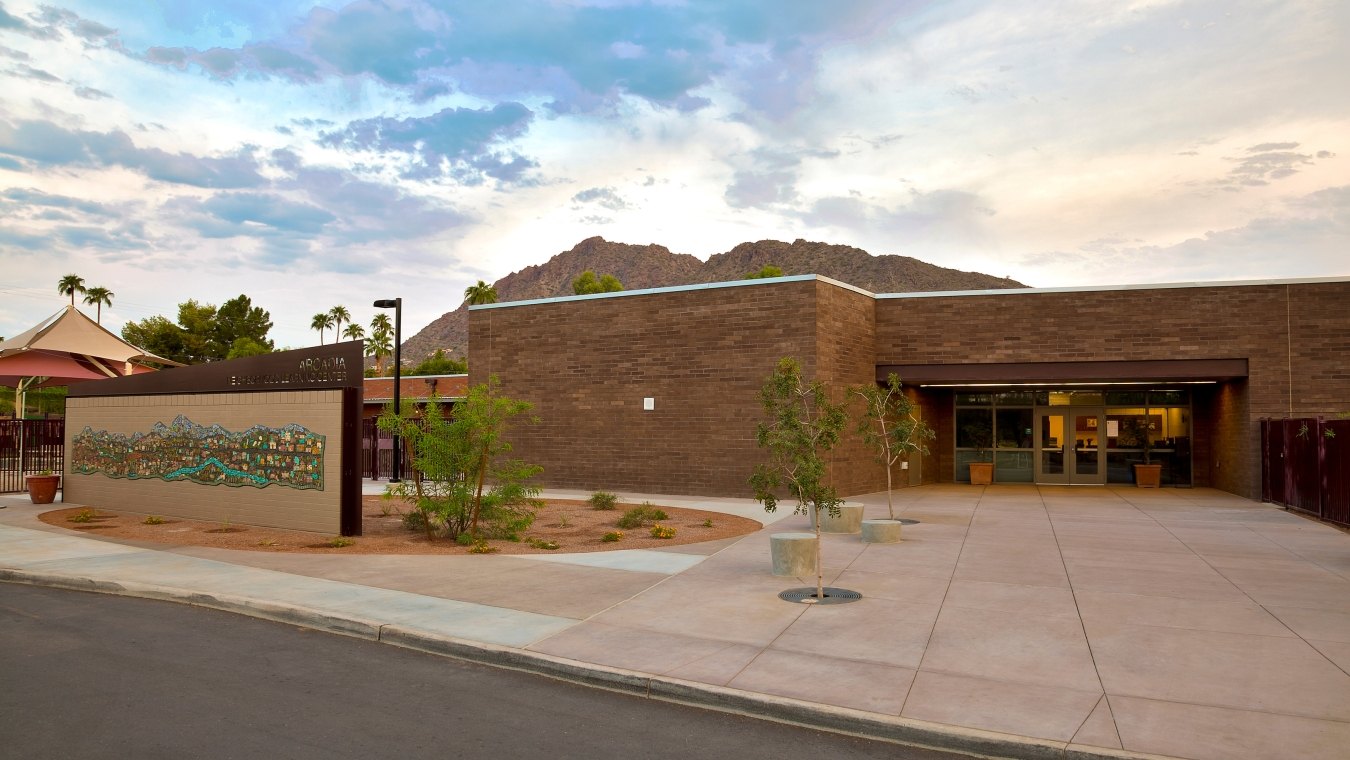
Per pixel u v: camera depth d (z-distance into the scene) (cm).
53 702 647
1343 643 788
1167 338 2181
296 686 696
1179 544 1378
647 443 2330
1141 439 2592
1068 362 2252
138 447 1934
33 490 2088
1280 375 2105
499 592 1016
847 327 2245
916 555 1278
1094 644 789
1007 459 2695
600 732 602
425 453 1474
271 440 1639
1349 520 1541
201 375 1798
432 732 595
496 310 2612
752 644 793
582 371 2445
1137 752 543
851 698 646
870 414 1647
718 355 2234
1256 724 589
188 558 1257
